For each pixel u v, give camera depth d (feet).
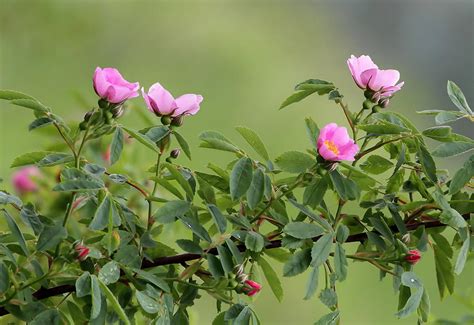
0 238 9.64
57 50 39.73
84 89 40.40
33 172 13.97
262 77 50.60
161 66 48.37
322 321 9.07
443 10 64.59
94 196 9.43
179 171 9.68
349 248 28.02
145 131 9.65
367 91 9.71
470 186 9.87
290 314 28.32
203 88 48.03
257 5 56.80
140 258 9.08
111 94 8.79
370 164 10.00
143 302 8.57
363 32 62.95
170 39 49.85
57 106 38.29
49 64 39.52
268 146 42.06
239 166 9.08
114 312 9.34
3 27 37.42
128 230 9.29
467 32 64.23
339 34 61.16
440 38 63.98
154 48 48.75
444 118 9.52
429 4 64.39
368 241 9.81
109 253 8.78
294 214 22.48
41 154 9.29
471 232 9.59
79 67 41.22
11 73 38.34
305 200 9.41
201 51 50.34
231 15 54.90
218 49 50.93
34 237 9.70
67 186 8.43
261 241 9.05
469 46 63.98
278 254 9.70
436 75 62.69
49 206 13.08
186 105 9.39
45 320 8.70
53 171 13.74
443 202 9.13
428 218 9.94
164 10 50.11
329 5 62.13
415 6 64.34
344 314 29.07
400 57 63.26
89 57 42.73
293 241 9.03
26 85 38.73
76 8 40.16
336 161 9.06
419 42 63.87
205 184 9.77
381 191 10.54
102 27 45.14
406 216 9.95
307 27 59.16
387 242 9.70
